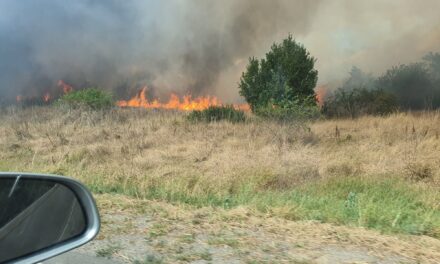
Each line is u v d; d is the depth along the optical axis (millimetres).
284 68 21312
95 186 8828
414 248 5066
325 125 16625
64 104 21016
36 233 1835
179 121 18094
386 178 9758
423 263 4664
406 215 6766
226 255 4902
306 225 5891
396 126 15133
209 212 6555
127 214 6574
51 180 1938
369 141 13289
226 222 6055
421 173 10016
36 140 15953
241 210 6484
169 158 12320
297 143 13281
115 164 11414
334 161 11117
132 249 5141
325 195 8703
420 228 5855
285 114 16578
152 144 14477
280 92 20422
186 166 11250
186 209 6867
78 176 9711
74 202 2062
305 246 5145
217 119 18453
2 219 1677
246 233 5605
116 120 18734
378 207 6953
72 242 1995
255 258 4797
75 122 18328
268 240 5352
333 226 5910
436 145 12281
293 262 4672
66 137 16031
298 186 9523
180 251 5031
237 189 9086
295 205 7051
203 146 13398
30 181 1830
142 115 20094
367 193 8578
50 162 12258
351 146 12883
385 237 5430
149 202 7328
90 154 12867
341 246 5145
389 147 12492
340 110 20047
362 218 6289
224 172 10398
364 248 5074
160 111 21547
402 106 22781
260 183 9531
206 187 8898
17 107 22562
